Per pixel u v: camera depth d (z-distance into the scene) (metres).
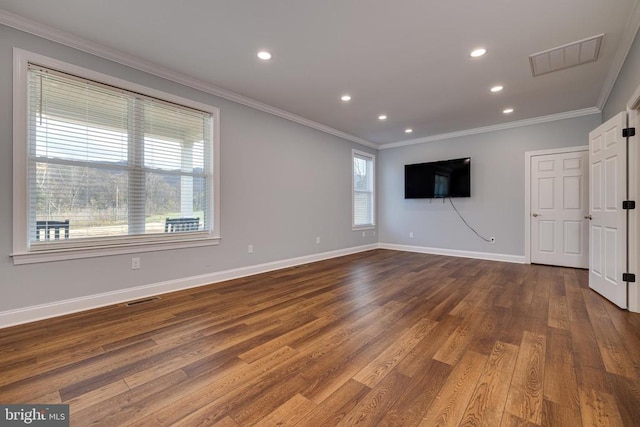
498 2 2.12
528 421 1.31
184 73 3.25
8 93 2.33
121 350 1.97
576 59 2.90
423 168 5.97
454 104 4.14
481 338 2.14
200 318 2.53
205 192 3.66
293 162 4.78
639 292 2.62
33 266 2.45
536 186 4.84
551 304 2.88
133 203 3.04
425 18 2.30
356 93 3.78
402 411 1.39
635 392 1.50
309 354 1.92
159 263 3.21
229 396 1.50
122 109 2.95
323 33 2.50
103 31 2.48
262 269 4.29
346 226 5.92
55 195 2.59
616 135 2.80
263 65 3.06
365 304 2.89
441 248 5.91
